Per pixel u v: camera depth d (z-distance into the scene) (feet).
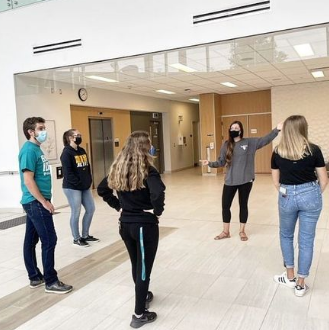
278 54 20.45
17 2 21.04
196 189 29.43
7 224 19.53
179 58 19.53
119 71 22.75
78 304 9.71
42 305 9.76
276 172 9.69
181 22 16.76
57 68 20.71
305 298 9.41
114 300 9.86
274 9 14.79
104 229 17.48
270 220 17.88
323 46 18.74
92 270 12.14
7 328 8.61
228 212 14.85
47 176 10.41
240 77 28.53
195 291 10.14
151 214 8.29
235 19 15.60
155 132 42.19
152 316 8.58
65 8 19.70
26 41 21.13
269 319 8.46
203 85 31.78
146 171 8.07
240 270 11.53
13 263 13.28
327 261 11.90
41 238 10.37
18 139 22.27
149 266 8.39
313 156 8.91
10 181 22.65
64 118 26.71
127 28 18.11
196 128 50.78
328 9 13.92
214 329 8.15
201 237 15.39
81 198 14.89
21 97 22.59
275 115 35.83
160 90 33.71
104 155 33.53
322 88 33.88
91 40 19.16
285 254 10.07
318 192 9.13
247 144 14.14
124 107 34.50
